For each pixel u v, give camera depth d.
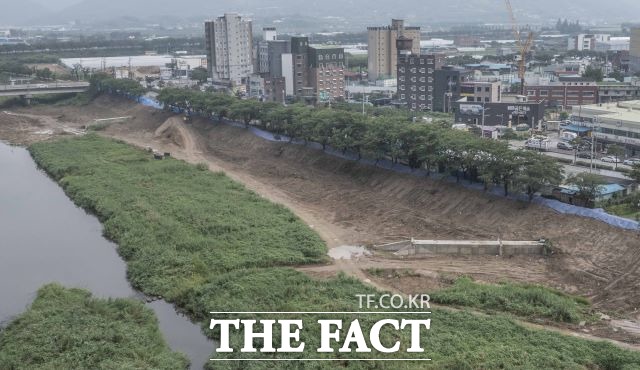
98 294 75.19
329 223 98.38
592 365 55.22
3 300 73.56
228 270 79.56
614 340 60.28
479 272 77.88
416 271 78.19
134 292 76.00
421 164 112.06
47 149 154.25
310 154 133.12
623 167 115.75
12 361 57.66
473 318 63.75
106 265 84.31
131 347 60.81
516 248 82.56
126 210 103.69
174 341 64.12
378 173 115.88
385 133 115.44
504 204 93.69
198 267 79.44
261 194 115.19
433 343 58.94
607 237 79.94
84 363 57.78
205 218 97.44
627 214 86.31
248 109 157.25
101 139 166.00
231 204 105.44
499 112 170.88
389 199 106.88
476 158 98.19
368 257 83.94
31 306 69.25
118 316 67.44
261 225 95.25
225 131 163.38
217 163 140.75
